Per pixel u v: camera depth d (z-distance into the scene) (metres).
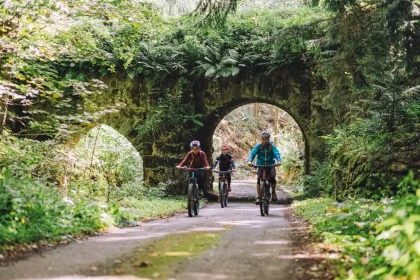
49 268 5.14
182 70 18.20
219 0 11.21
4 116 12.10
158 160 18.47
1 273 4.88
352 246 5.82
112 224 8.66
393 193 10.78
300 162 27.17
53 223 7.23
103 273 4.94
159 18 14.58
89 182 15.09
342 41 10.52
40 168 12.62
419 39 8.97
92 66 18.95
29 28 11.86
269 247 6.42
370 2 10.12
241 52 18.31
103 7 12.34
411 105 11.16
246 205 15.95
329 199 13.66
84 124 18.69
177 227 8.71
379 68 10.48
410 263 4.33
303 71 17.80
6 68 12.20
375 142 11.69
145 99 18.75
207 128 19.55
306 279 4.77
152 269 5.11
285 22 17.66
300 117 17.83
